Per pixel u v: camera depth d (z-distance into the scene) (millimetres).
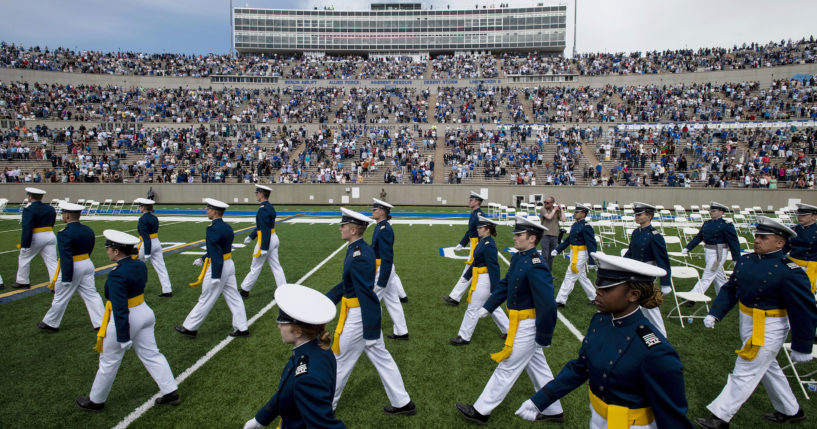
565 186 28500
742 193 26672
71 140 32500
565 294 7680
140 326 4113
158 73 44375
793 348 3777
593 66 46125
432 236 16016
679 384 2164
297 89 44750
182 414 4125
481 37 57188
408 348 5777
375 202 6117
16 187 28156
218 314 7090
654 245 5871
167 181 30094
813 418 4168
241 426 3941
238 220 20844
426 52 58188
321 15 57469
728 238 7547
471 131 35781
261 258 7977
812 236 6266
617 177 29516
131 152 32438
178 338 6000
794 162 28406
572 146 33406
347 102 40844
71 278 5898
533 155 32219
